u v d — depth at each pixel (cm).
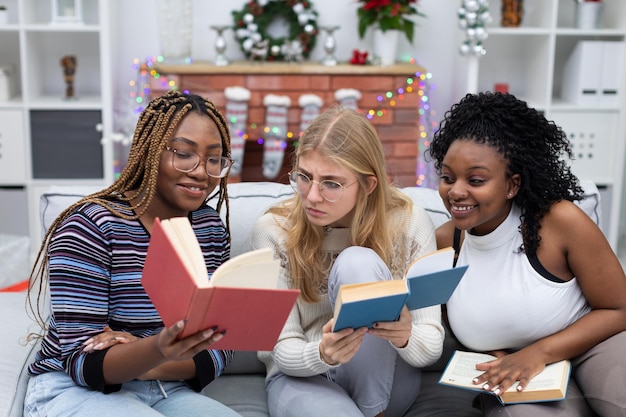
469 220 170
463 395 193
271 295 132
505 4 411
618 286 172
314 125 175
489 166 166
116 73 419
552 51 399
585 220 172
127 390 163
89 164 400
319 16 429
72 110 393
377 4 400
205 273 135
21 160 395
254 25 404
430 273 150
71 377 158
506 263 177
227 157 172
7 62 421
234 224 203
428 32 437
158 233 132
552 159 176
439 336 179
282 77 392
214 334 137
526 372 166
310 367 173
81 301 157
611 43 399
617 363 165
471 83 398
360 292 146
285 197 209
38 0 412
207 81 389
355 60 403
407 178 411
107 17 384
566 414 162
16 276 278
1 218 401
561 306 174
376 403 178
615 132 406
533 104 403
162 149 159
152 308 164
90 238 158
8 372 171
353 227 181
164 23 398
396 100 400
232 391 193
